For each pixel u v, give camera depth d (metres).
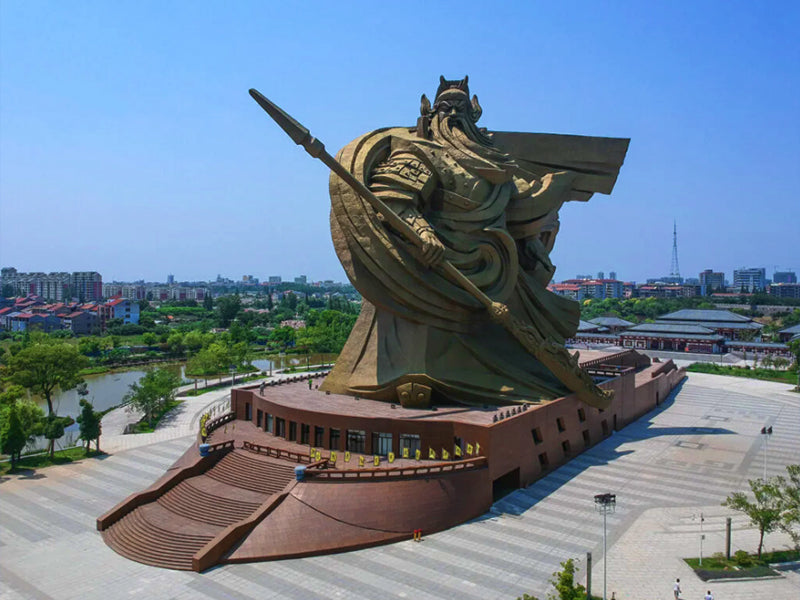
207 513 34.03
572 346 138.50
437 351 45.50
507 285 48.72
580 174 54.28
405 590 27.67
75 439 60.72
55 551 32.53
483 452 37.41
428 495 34.41
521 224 51.81
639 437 56.31
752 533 34.38
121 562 31.05
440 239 46.31
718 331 144.88
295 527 31.78
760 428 60.69
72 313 184.88
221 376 101.06
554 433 45.59
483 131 52.16
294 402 45.16
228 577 29.02
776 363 104.50
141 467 49.19
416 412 42.34
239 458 38.88
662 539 33.31
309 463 37.19
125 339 159.00
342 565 30.17
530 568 29.77
